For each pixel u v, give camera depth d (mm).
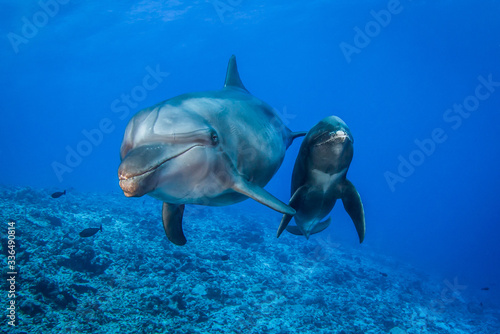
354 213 4672
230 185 2910
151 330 7016
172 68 84500
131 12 40156
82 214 14438
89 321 6742
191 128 2463
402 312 13055
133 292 8266
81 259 8586
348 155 4207
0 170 71688
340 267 16219
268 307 9836
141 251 10672
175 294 8438
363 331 10008
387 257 26703
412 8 47750
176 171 2379
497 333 14273
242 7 43531
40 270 7570
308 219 5078
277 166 4035
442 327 12953
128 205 20625
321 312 10453
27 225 10203
